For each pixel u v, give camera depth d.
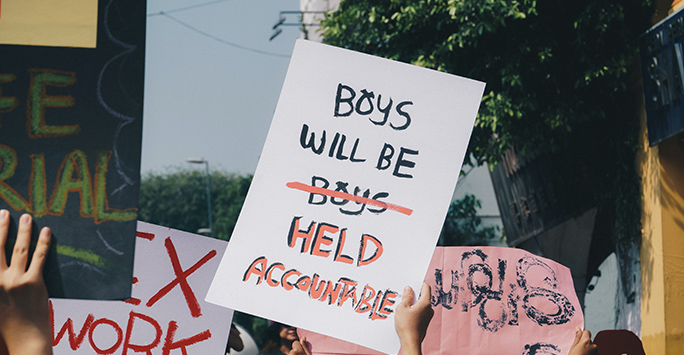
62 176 1.50
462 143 2.05
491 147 6.24
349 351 2.86
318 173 2.02
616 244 5.83
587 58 5.34
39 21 1.55
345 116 2.05
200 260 2.61
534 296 2.82
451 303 2.82
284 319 1.92
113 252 1.48
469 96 2.07
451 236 14.82
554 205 7.31
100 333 2.52
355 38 6.79
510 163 8.91
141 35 1.58
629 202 5.32
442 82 2.07
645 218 5.10
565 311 2.80
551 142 6.04
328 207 2.00
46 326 1.31
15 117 1.51
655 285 4.92
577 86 5.37
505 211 9.96
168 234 2.60
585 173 6.13
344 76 2.07
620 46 5.26
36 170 1.49
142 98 1.56
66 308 2.51
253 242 1.96
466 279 2.84
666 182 4.82
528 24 5.72
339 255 1.96
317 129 2.04
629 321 5.57
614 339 3.28
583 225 7.45
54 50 1.55
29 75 1.53
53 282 1.45
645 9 5.08
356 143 2.04
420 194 2.01
